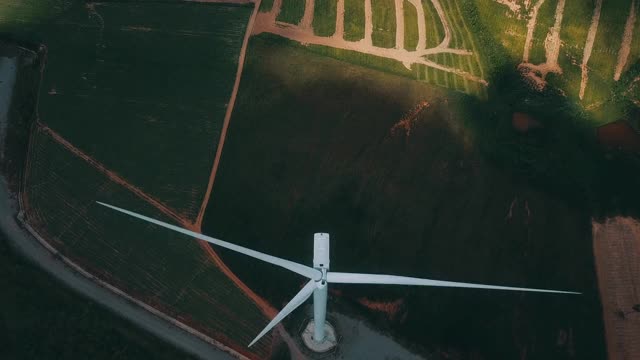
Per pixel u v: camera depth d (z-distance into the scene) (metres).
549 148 66.62
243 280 60.91
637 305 59.66
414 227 63.06
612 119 68.38
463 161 66.19
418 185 64.94
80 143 67.19
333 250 61.91
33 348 57.12
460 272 61.12
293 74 70.69
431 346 58.06
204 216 63.75
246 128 67.88
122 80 70.69
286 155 66.44
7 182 64.88
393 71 70.75
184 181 65.44
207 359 57.84
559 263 61.38
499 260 61.56
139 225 63.25
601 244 62.19
